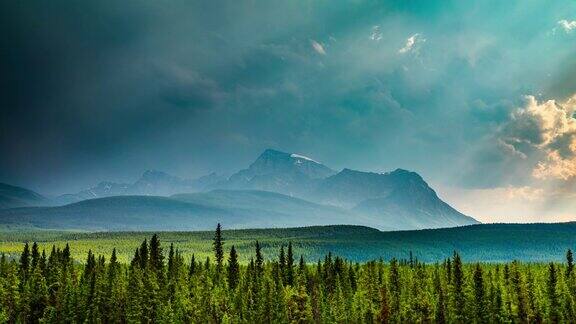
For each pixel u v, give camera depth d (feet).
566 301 572.10
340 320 563.48
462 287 572.10
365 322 559.79
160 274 640.99
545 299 573.33
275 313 573.33
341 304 583.58
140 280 587.68
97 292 607.37
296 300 561.84
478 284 560.61
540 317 552.41
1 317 556.92
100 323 567.18
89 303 598.34
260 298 593.01
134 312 554.05
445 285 627.05
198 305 579.07
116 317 577.84
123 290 595.47
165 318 549.54
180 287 633.20
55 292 614.34
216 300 585.22
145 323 555.28
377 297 587.68
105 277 647.56
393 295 605.31
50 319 577.43
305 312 556.51
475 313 547.08
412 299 579.07
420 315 556.10
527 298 561.43
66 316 583.58
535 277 649.61
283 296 579.48
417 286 632.79
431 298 578.66
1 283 603.26
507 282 653.30
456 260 602.03
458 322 549.54
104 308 593.83
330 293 634.84
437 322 549.95
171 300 604.90
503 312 547.90
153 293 572.92
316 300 590.14
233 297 621.72
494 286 595.06
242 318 586.04
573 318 557.33
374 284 629.92
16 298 586.45
